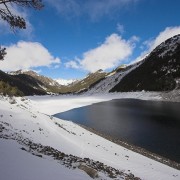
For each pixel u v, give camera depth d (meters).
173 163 28.56
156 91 127.75
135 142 37.22
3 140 14.09
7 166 9.12
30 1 9.88
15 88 63.12
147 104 94.25
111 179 14.09
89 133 40.81
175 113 65.44
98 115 66.56
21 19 10.37
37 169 9.81
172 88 121.75
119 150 30.69
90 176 12.49
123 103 102.94
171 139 38.22
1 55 11.07
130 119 57.78
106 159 23.34
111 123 53.12
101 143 33.16
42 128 30.58
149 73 162.25
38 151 15.38
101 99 132.25
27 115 35.25
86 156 22.50
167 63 158.38
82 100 124.19
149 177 20.16
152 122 52.78
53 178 9.29
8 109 34.75
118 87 179.12
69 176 10.25
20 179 8.23
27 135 23.86
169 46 187.25
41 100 121.44
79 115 67.56
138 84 155.88
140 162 25.62
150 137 39.81
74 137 31.67
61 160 14.51
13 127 25.25
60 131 32.84
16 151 11.91
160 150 33.12
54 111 75.25
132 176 18.09
